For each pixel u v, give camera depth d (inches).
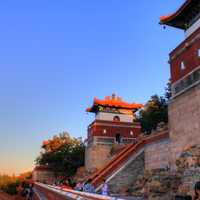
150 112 2632.9
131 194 1269.7
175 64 1250.6
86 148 2395.4
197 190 298.2
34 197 1699.1
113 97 2573.8
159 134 1398.9
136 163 1533.0
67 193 661.3
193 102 1085.8
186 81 1152.8
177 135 1170.0
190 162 959.6
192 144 1058.1
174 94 1230.3
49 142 2869.1
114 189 1430.9
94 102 2444.6
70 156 2593.5
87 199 458.6
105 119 2445.9
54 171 2758.4
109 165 1581.0
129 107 2501.2
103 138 2255.2
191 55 1139.3
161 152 1359.5
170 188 1002.7
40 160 2778.1
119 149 2001.7
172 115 1226.6
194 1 1180.5
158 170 1139.9
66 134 2886.3
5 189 3329.2
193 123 1069.8
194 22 1264.8
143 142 1574.8
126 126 2343.8
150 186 1040.2
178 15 1285.7
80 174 2198.6
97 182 1406.3
